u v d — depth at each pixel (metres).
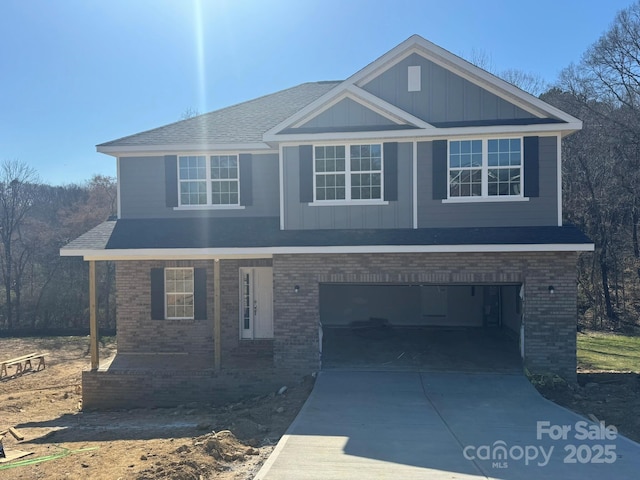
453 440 8.44
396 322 19.36
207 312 15.41
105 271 34.22
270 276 15.53
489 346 15.71
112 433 10.56
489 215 13.23
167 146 15.34
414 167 13.41
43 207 42.03
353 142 13.61
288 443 8.25
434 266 12.90
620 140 28.73
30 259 35.97
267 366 13.60
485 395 11.26
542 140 13.12
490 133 13.01
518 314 15.83
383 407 10.45
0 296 35.88
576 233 12.56
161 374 13.36
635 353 19.02
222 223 15.07
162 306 15.51
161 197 15.68
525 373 12.62
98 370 13.65
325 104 13.68
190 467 7.18
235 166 15.56
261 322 15.53
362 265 13.05
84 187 44.25
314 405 10.59
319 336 13.17
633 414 10.16
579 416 9.91
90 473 7.52
